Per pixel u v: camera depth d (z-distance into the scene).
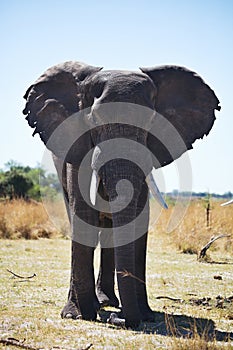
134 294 7.88
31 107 9.45
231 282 12.27
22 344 7.27
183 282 12.17
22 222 20.83
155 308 9.78
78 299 8.98
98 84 8.42
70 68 9.21
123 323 8.34
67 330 8.13
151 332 7.99
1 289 11.05
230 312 9.38
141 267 9.08
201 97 9.43
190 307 9.88
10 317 8.82
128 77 8.33
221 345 7.38
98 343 7.54
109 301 10.25
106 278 10.38
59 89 9.29
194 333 7.60
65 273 13.02
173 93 9.33
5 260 14.76
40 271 13.21
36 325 8.36
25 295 10.59
